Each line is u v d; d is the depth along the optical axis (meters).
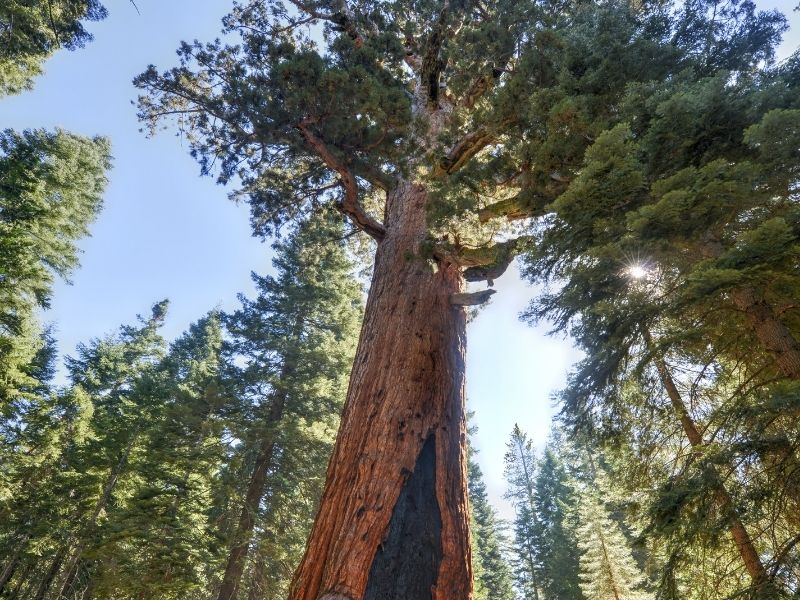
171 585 11.23
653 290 4.84
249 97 6.33
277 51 6.95
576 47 5.12
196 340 29.62
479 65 6.49
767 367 5.06
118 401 23.31
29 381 15.28
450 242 6.20
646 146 4.10
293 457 15.46
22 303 15.08
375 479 4.57
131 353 25.94
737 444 3.82
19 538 18.31
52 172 17.05
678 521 4.06
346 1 9.62
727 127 3.99
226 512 14.36
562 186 5.21
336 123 6.34
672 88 4.30
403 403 5.17
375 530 4.21
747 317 4.73
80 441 19.38
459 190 5.50
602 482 17.20
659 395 6.68
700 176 3.50
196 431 14.68
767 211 4.66
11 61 12.26
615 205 4.19
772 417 3.77
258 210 9.75
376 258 7.34
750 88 3.95
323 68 6.02
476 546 28.47
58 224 17.08
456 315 6.39
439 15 7.75
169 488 13.63
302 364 16.62
